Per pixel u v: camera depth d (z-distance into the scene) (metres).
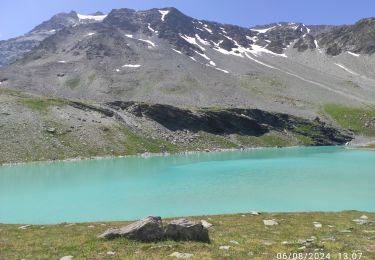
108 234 27.05
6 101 131.75
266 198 56.38
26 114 124.50
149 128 149.38
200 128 167.50
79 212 48.53
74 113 136.88
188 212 48.00
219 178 76.56
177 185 68.31
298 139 187.00
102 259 22.48
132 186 67.56
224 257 22.66
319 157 120.81
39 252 24.78
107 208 50.66
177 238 26.58
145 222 26.84
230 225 34.75
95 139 122.62
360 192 60.84
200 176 79.25
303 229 32.66
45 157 103.88
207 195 58.97
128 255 23.05
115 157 114.75
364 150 151.25
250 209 49.31
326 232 31.14
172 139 147.75
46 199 56.84
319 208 49.78
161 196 58.47
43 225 36.41
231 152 142.38
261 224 35.19
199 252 23.69
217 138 164.75
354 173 83.19
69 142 115.25
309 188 64.56
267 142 176.25
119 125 139.75
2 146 103.06
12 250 25.50
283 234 30.64
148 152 126.81
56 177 77.25
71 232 31.95
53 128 119.50
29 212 48.75
